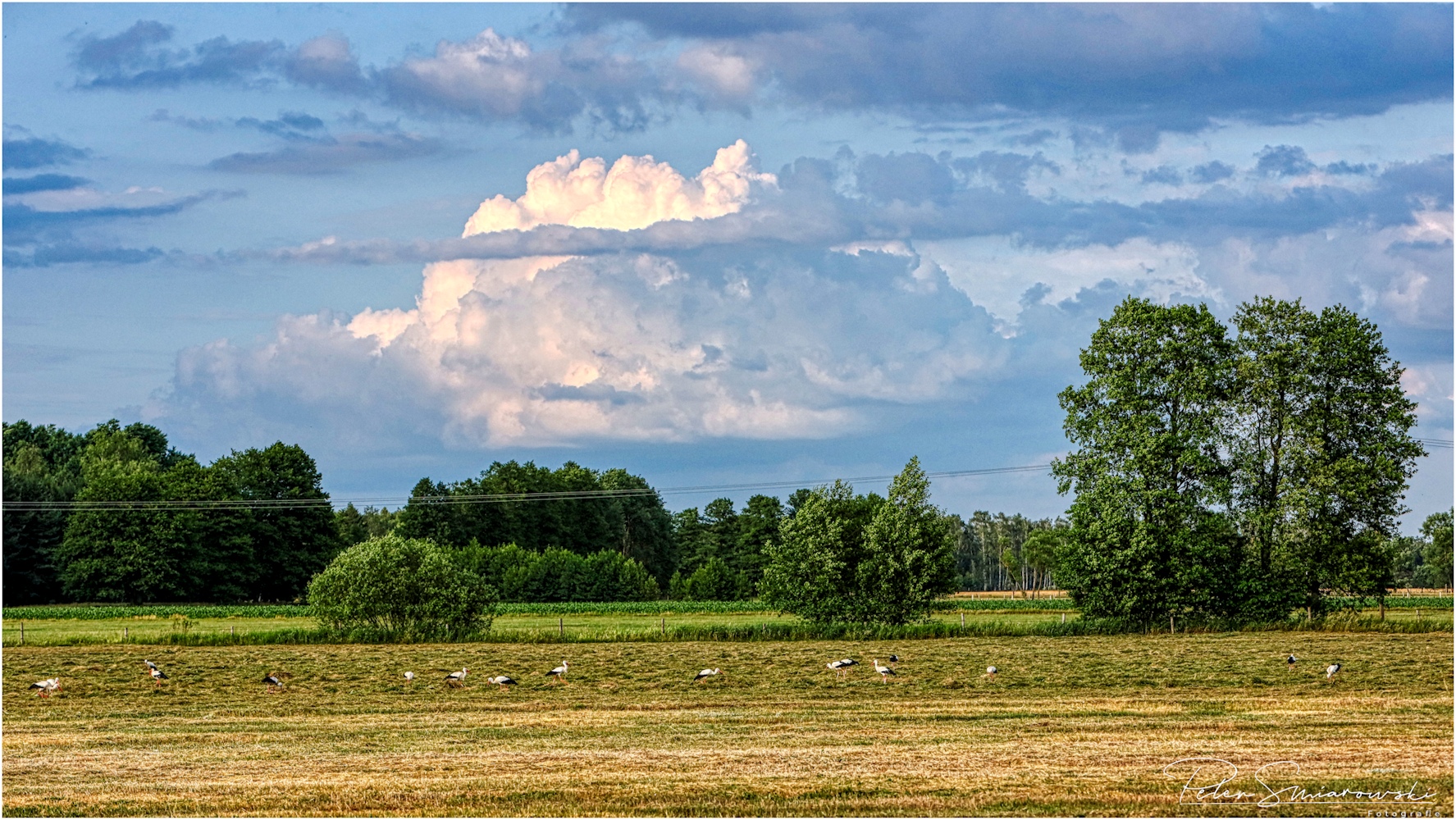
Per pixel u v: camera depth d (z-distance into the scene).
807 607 70.81
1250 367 70.81
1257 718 32.41
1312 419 70.00
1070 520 71.94
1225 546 69.50
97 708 37.53
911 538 70.69
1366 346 70.12
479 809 22.38
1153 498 69.94
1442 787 23.48
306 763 26.86
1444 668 44.62
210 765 26.64
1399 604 93.50
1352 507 68.75
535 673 46.78
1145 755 26.77
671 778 24.64
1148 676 42.94
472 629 64.69
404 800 23.03
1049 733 30.00
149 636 65.75
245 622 93.44
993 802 22.47
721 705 36.66
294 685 43.62
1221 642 58.66
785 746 28.44
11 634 71.38
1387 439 69.69
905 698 38.25
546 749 28.33
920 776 24.70
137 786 24.47
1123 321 73.44
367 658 53.41
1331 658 48.75
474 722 33.41
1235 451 71.56
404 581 64.12
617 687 42.41
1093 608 69.62
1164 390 72.44
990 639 63.41
